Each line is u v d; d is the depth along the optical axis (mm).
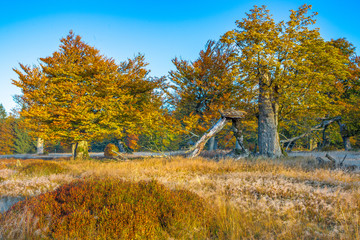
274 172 9234
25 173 10836
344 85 26328
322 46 15414
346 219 4254
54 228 3611
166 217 4195
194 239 3775
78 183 5605
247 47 15070
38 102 18141
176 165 11828
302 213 4840
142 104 22109
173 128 19000
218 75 20469
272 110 16422
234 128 16016
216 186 6883
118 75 19625
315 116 21219
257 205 5113
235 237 3693
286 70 14820
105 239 3340
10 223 3613
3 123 51500
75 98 17734
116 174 9750
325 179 7812
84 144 21125
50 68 18391
